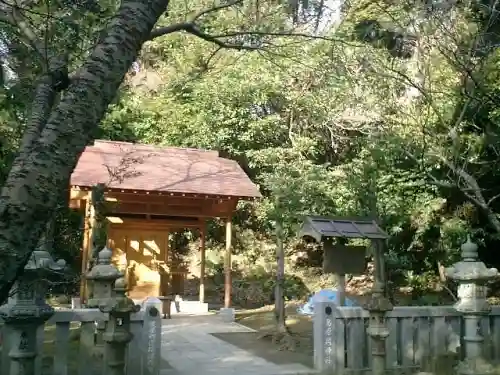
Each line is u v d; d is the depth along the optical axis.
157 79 15.91
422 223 10.30
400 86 7.46
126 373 5.24
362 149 11.19
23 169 1.75
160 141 14.90
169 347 7.55
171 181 10.88
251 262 15.92
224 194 10.84
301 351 7.24
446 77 6.89
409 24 6.82
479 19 6.60
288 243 15.33
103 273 5.43
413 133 7.13
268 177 10.49
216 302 13.55
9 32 3.61
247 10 6.12
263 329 9.09
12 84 4.36
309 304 10.53
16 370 4.36
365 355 5.91
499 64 6.88
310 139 13.02
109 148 11.84
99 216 9.88
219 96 14.06
